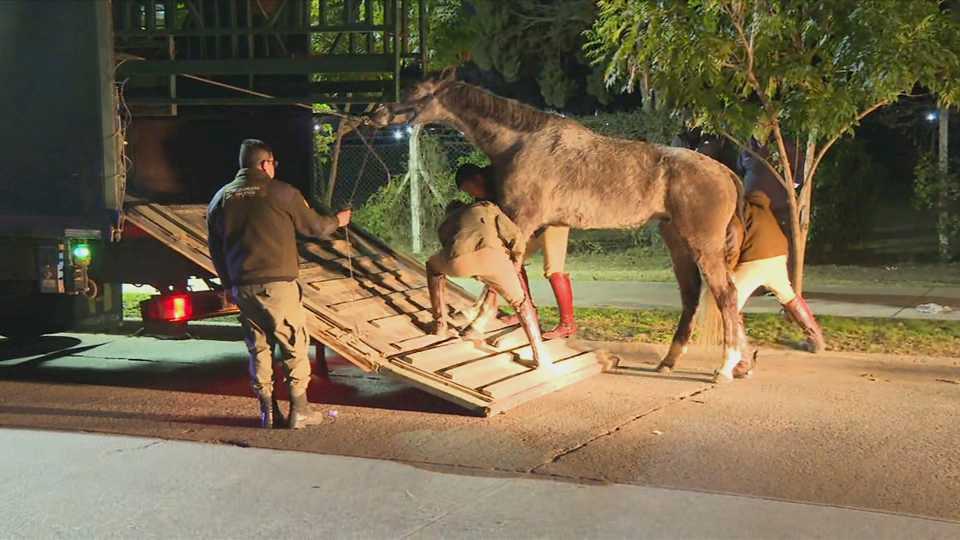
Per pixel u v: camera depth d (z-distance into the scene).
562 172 8.39
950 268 15.73
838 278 14.90
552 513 5.36
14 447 6.69
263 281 6.90
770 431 7.01
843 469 6.11
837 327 10.43
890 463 6.24
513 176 8.45
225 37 10.06
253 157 7.11
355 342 7.76
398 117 8.68
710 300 8.84
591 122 17.06
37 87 8.02
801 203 10.32
